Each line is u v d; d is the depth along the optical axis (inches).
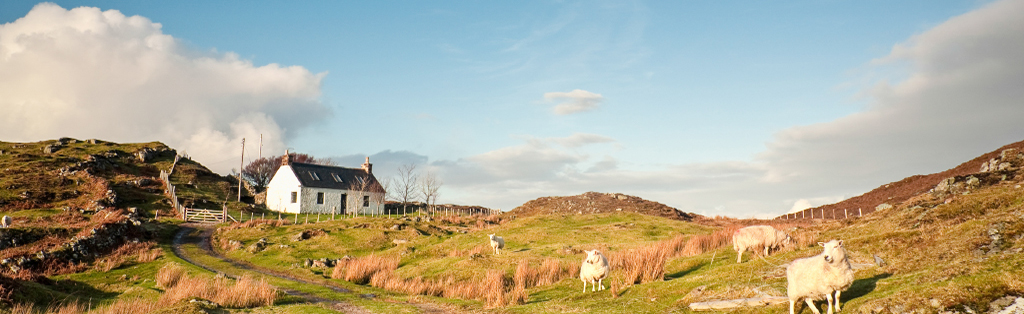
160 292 1021.8
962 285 461.7
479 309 784.9
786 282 622.2
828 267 486.9
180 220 2130.9
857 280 601.3
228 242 1701.5
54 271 1273.4
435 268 1206.9
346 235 1781.5
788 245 896.9
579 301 748.0
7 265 1227.2
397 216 2637.8
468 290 949.2
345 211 2822.3
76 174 2578.7
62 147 3297.2
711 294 622.8
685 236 1378.0
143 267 1341.0
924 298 462.6
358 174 3080.7
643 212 2460.6
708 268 914.1
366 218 2233.0
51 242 1462.8
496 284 914.7
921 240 681.0
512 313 719.7
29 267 1258.6
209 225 2076.8
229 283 1013.8
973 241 599.5
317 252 1561.3
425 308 823.1
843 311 505.4
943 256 598.5
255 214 2503.7
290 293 987.9
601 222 2020.2
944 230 684.1
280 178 2792.8
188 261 1440.7
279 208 2741.1
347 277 1225.4
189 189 2792.8
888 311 469.1
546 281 1002.1
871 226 998.4
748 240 905.5
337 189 2812.5
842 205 2578.7
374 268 1264.8
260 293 861.8
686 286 707.4
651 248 1079.6
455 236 1717.5
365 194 2859.3
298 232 1831.9
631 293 738.8
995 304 426.0
